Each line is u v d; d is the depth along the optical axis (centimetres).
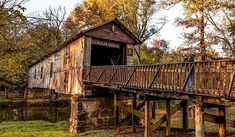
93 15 3231
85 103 1545
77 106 1501
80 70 1689
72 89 1827
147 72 990
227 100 615
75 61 1791
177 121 1684
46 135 1345
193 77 740
